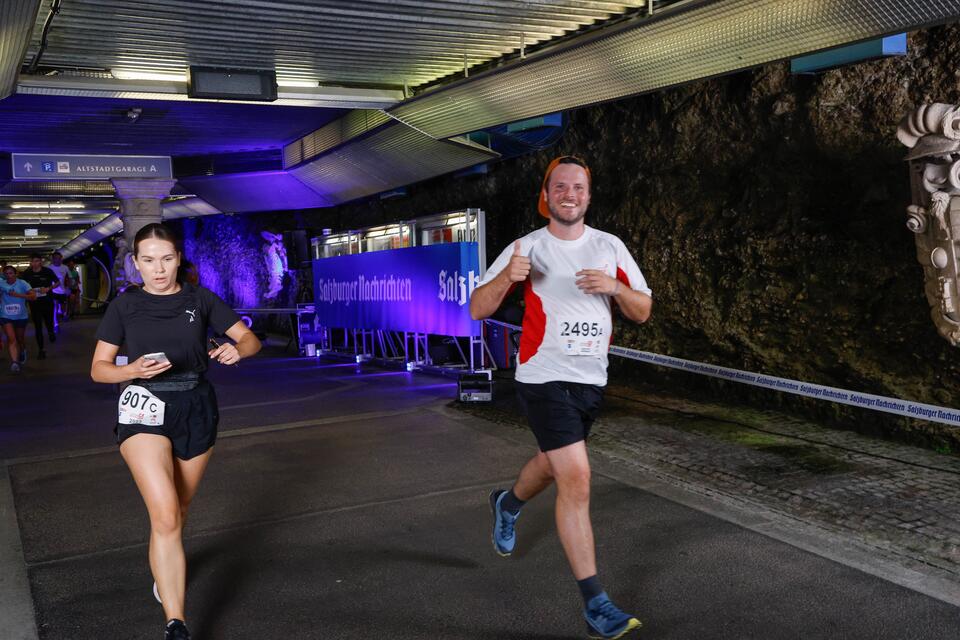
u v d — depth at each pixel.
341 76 9.44
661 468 5.42
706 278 7.83
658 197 8.48
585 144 9.76
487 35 7.80
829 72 6.35
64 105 12.15
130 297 3.15
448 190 13.12
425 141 11.59
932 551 3.78
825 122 6.43
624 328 9.05
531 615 3.30
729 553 3.88
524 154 10.81
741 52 6.29
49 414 8.64
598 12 7.06
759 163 7.25
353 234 13.33
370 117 12.26
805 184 6.76
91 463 6.27
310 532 4.43
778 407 7.07
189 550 4.19
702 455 5.64
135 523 4.70
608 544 4.04
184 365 3.17
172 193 19.25
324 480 5.52
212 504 5.02
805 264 6.70
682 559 3.82
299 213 19.05
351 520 4.61
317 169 15.66
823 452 5.61
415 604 3.44
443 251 10.21
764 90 7.05
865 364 6.16
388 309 11.75
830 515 4.32
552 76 8.01
